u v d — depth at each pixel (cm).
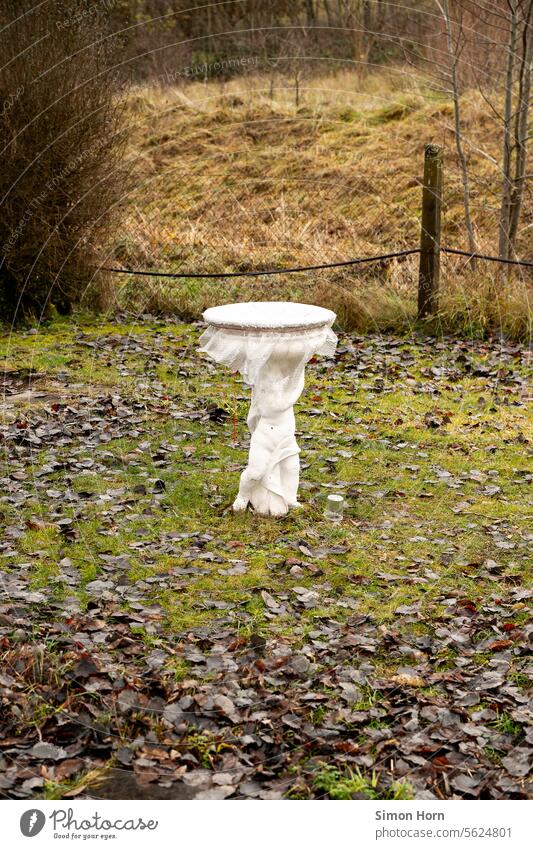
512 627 410
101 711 349
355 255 1090
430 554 482
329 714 351
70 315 959
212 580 451
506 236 973
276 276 1039
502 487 566
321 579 455
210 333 500
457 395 733
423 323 895
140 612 419
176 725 343
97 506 528
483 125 1338
